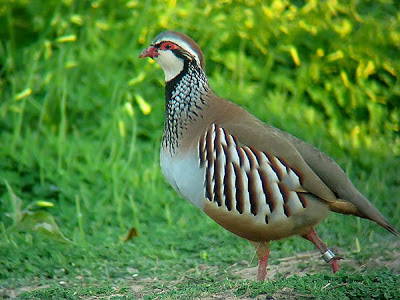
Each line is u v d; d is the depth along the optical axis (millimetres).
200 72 8875
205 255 10211
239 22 16453
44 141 13875
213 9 16891
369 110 15102
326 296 7113
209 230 11133
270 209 8102
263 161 8047
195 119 8664
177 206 12070
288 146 8180
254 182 8070
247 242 10742
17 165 12969
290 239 10711
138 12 16547
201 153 8336
